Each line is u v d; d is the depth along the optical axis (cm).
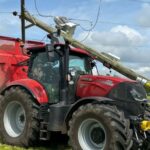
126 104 784
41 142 894
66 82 860
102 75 852
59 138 948
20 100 874
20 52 1084
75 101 858
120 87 793
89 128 771
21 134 867
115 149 716
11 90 905
